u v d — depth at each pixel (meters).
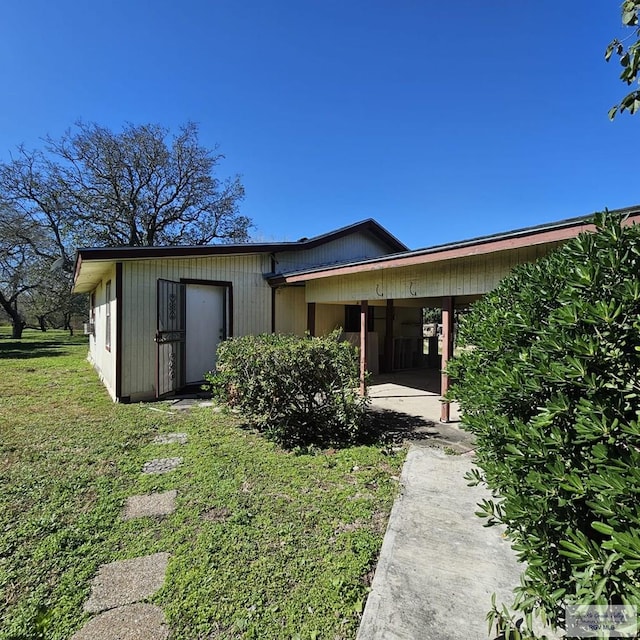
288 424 4.41
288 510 2.78
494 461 1.81
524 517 1.40
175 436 4.54
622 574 1.08
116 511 2.77
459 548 2.28
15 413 5.62
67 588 1.97
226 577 2.06
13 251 20.45
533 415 1.72
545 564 1.35
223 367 5.06
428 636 1.62
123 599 1.90
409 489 3.10
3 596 1.92
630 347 1.34
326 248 10.03
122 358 6.47
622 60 1.67
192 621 1.76
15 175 19.03
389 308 10.23
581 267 1.56
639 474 1.05
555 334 1.54
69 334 27.38
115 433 4.64
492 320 2.29
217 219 22.16
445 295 5.32
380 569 2.09
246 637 1.68
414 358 11.23
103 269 7.47
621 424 1.19
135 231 20.11
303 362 4.40
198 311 7.84
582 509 1.35
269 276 8.61
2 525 2.57
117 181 19.48
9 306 22.33
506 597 1.86
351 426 4.38
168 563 2.17
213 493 3.06
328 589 1.97
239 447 4.16
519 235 3.83
